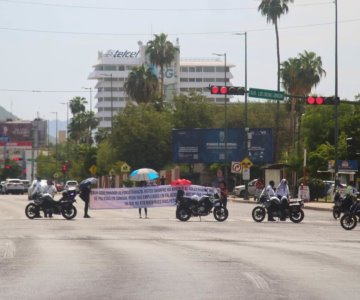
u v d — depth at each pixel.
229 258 22.73
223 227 38.91
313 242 29.55
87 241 29.45
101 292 15.55
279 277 18.12
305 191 69.00
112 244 28.05
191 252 24.75
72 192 46.16
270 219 44.22
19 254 23.97
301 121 95.56
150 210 60.88
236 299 14.57
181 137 97.94
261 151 94.19
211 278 17.88
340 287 16.45
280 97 49.28
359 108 82.19
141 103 119.94
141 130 112.94
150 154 113.31
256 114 129.75
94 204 54.44
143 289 15.99
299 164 84.44
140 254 23.98
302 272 19.17
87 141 196.62
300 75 106.69
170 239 30.73
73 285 16.67
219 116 129.50
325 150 82.81
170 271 19.33
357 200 38.25
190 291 15.70
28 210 46.56
